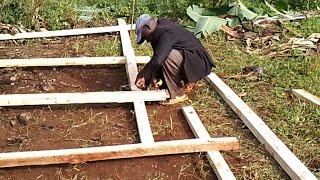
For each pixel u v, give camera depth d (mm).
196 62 3688
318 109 3627
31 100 3635
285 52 4734
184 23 5629
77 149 3049
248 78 4215
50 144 3262
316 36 5020
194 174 2967
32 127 3465
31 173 2961
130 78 4035
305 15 5656
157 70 3760
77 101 3664
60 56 4781
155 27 3639
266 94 3949
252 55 4699
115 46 5008
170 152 3090
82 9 6031
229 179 2816
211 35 5207
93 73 4375
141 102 3676
